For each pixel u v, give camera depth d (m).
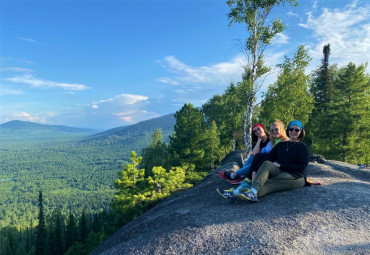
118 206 20.69
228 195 5.43
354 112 26.23
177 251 3.79
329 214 4.12
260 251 3.29
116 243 5.76
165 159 42.03
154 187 21.81
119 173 22.19
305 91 27.44
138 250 4.21
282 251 3.20
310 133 31.81
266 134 6.01
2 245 71.19
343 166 10.08
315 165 9.22
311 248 3.24
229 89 18.48
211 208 5.43
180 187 22.48
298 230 3.71
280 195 5.16
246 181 5.48
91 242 39.03
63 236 55.81
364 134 25.50
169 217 5.56
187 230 4.38
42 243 51.44
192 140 36.91
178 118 39.75
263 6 17.05
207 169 40.44
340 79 29.27
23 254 65.88
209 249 3.62
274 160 5.35
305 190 5.21
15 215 198.50
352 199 4.65
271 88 21.69
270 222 4.08
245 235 3.79
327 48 43.59
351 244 3.25
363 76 27.56
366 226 3.68
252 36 17.83
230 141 43.75
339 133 26.89
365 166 10.14
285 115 26.02
